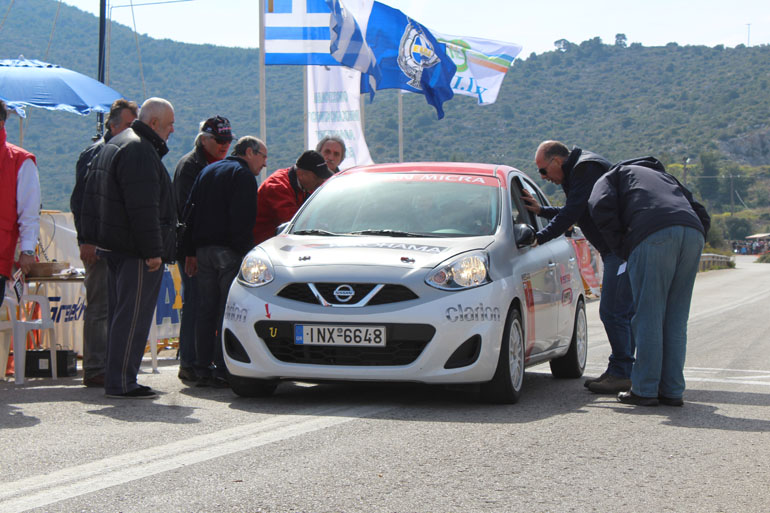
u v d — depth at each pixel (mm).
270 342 5836
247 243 6938
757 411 5793
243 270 6121
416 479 3781
